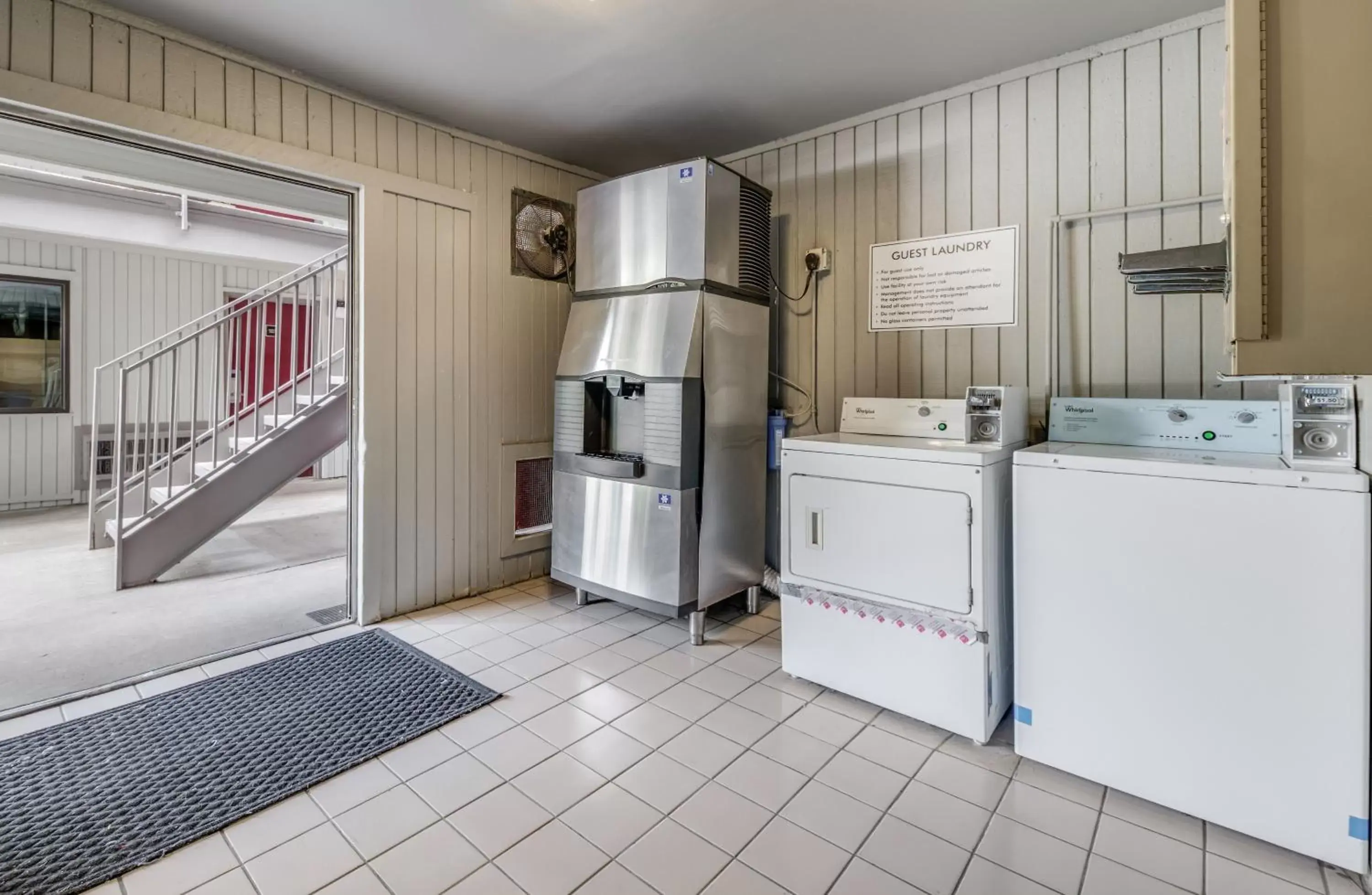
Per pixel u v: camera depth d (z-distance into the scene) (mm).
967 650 2055
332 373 5387
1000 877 1505
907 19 2369
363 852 1572
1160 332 2463
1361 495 1470
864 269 3195
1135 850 1601
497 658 2676
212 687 2396
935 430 2576
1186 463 1694
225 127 2500
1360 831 1492
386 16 2326
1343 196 1046
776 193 3490
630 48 2553
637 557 2902
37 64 2117
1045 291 2697
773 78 2803
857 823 1691
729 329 2965
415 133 3078
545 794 1795
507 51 2562
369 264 2916
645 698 2355
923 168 2998
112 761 1932
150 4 2254
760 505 3215
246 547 4703
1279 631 1573
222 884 1466
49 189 4891
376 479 3000
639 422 3115
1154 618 1739
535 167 3586
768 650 2805
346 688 2393
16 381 5770
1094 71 2562
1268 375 1083
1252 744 1614
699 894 1446
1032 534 1933
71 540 4738
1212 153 2346
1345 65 1045
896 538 2199
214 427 4215
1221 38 2318
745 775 1894
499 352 3467
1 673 2555
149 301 6312
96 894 1435
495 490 3508
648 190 2965
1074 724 1869
